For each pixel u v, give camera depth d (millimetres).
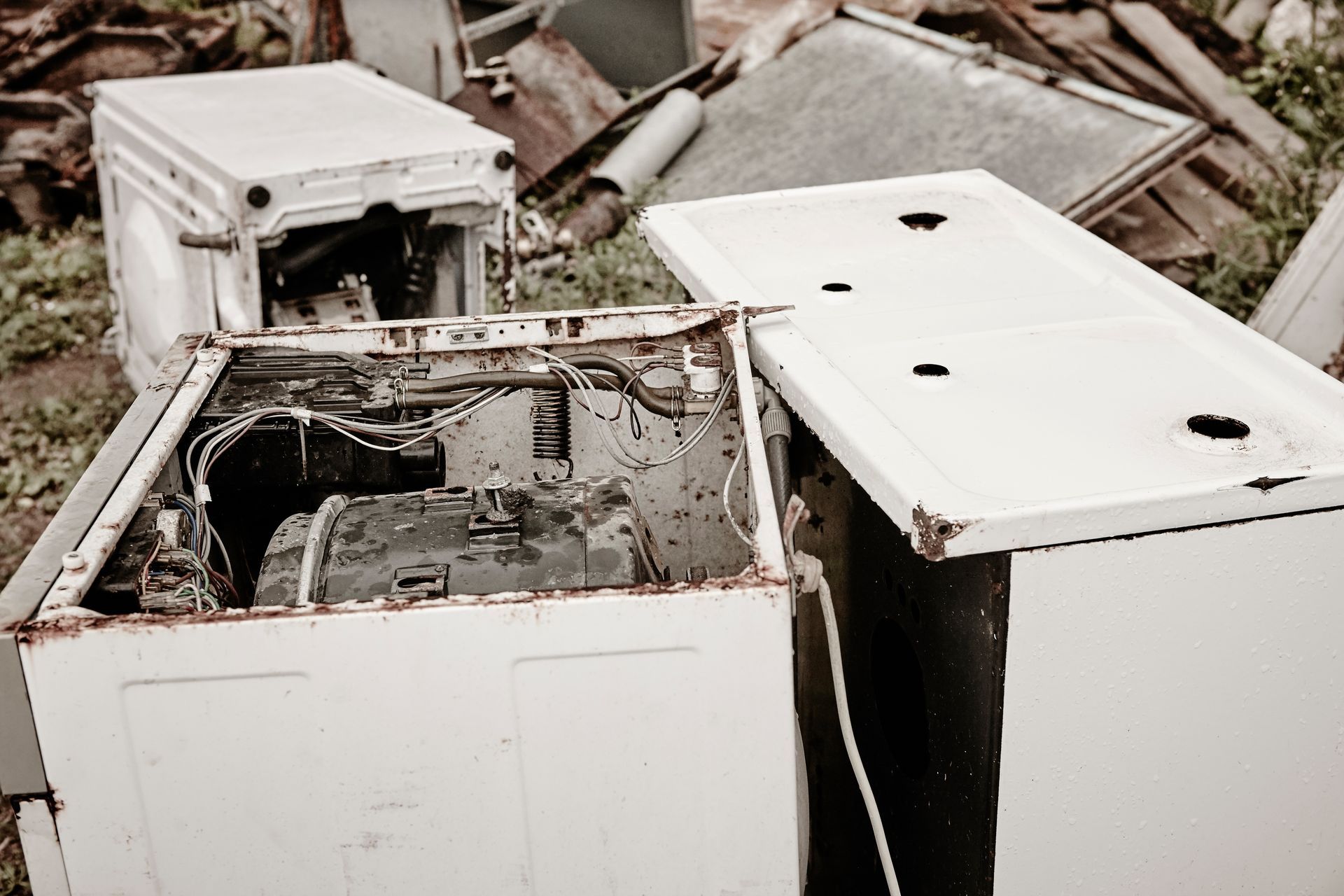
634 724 1656
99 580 1779
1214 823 1966
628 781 1688
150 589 1754
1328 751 1957
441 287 4371
